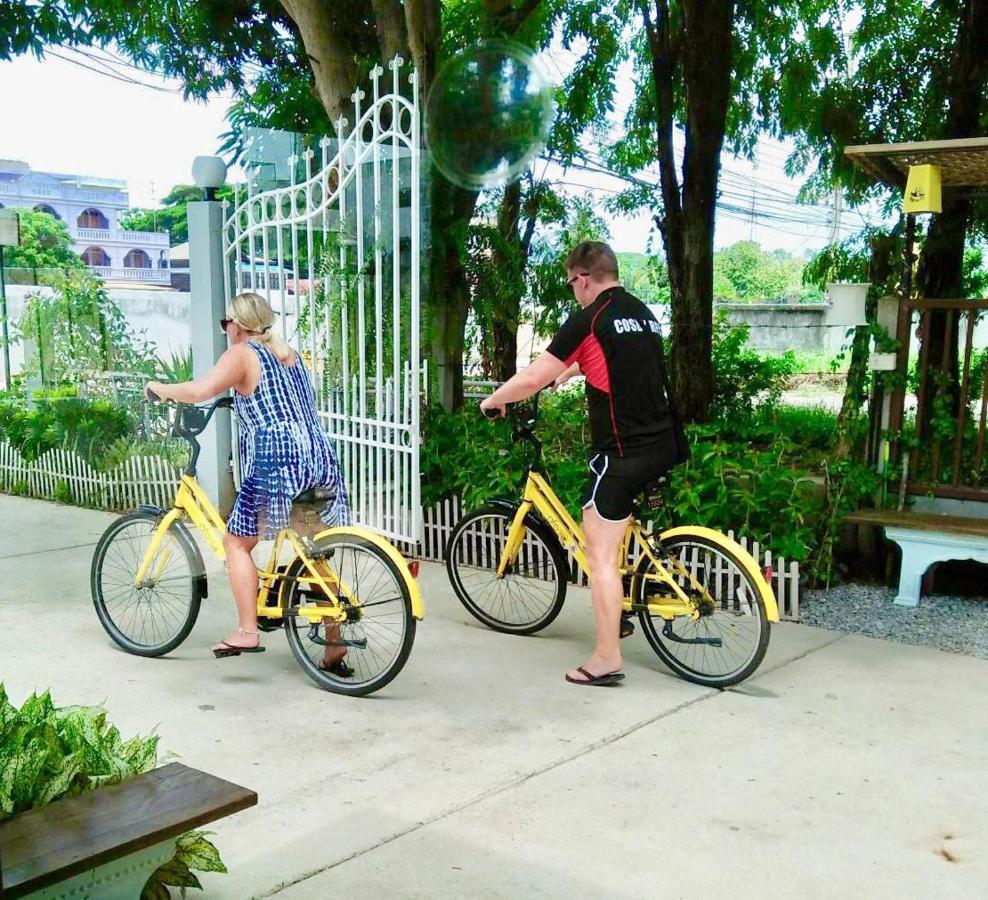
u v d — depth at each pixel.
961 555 4.51
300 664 3.68
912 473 4.98
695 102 8.13
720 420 8.77
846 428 5.01
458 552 4.56
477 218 6.54
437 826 2.62
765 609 3.54
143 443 3.78
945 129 6.81
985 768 2.99
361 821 2.64
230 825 2.61
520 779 2.89
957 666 3.87
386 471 5.50
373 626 3.93
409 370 5.60
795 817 2.68
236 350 3.51
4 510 6.13
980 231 6.89
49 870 1.64
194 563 3.81
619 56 10.48
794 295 29.22
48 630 4.24
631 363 3.48
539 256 8.19
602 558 3.62
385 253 5.47
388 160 5.36
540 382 3.60
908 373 5.09
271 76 8.14
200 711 3.39
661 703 3.50
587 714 3.39
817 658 3.95
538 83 5.24
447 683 3.69
